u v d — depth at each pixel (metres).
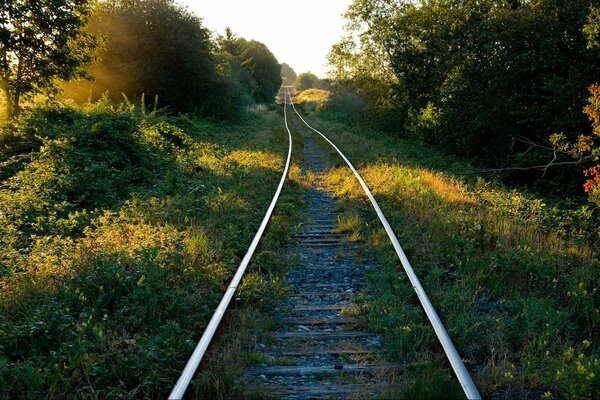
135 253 7.31
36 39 17.12
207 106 34.12
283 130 32.25
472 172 17.69
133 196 11.18
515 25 18.77
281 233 9.20
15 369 4.34
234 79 40.31
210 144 20.86
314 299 6.52
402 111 32.66
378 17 34.41
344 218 10.27
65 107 17.20
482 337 5.11
